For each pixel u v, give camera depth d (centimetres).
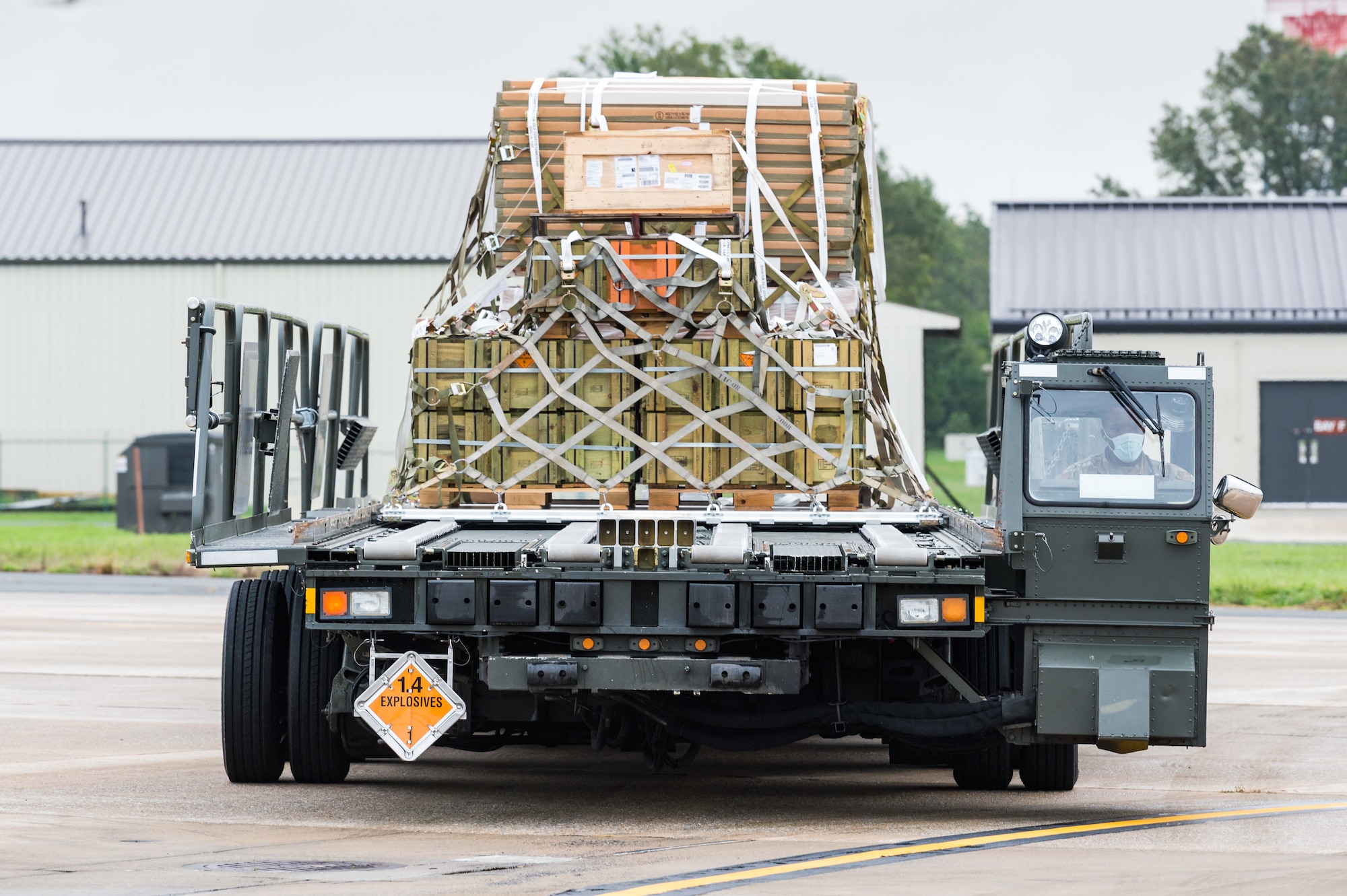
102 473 9988
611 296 2223
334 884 1555
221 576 6172
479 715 1972
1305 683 3472
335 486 2711
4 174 10619
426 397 2217
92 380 9969
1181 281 9394
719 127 2606
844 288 2611
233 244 9831
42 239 10056
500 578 1842
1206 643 1908
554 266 2234
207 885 1546
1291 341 9194
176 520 8112
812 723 1970
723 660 1838
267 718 2170
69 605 5106
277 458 2294
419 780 2312
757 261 2412
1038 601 1912
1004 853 1762
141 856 1709
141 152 10725
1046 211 9862
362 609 1855
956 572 1827
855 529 2127
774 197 2555
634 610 1836
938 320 8931
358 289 9588
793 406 2192
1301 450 9219
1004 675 2061
